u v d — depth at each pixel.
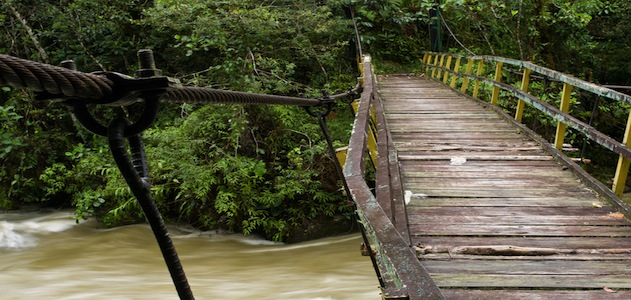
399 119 8.73
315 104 3.95
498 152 6.52
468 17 15.95
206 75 11.55
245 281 7.08
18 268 7.54
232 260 8.23
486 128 7.91
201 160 9.81
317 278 7.13
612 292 3.04
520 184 5.25
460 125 8.16
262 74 10.89
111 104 1.23
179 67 12.22
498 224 4.21
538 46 15.66
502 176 5.54
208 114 10.14
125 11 11.75
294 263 7.95
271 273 7.45
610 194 4.70
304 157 10.32
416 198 4.88
